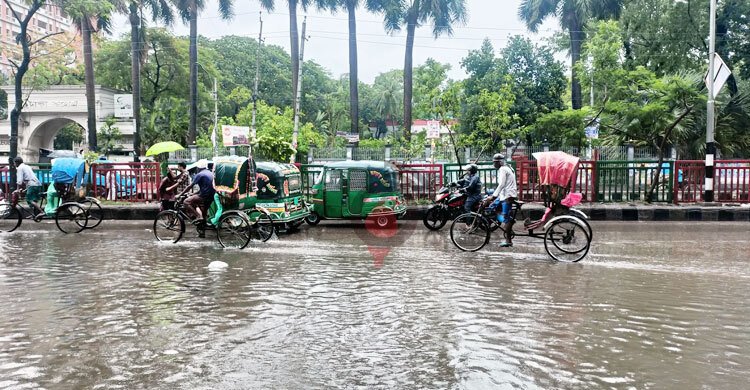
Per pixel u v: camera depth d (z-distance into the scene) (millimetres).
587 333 5410
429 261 9352
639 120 19016
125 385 4227
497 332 5461
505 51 41125
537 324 5715
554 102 40344
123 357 4844
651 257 9602
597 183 16047
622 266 8797
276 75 61594
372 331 5527
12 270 8758
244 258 9750
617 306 6387
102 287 7551
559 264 9016
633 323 5730
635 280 7758
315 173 16969
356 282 7750
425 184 16453
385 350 4969
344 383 4223
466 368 4520
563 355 4809
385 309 6332
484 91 22531
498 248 10648
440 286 7461
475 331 5492
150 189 17000
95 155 19141
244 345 5133
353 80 34156
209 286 7559
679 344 5078
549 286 7418
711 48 16062
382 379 4297
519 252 10195
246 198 12141
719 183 15844
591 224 14391
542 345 5070
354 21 34000
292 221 12961
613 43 22016
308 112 65125
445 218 13383
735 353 4844
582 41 31688
